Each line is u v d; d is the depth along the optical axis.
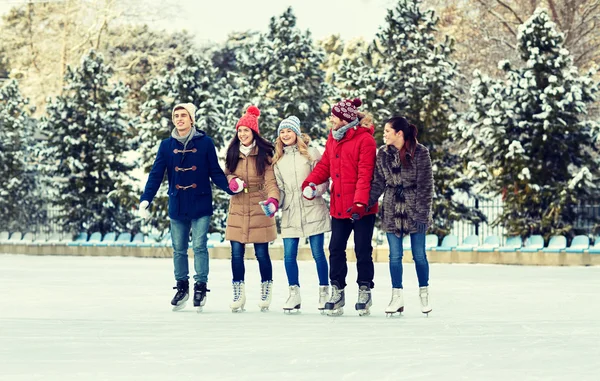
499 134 29.45
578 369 7.25
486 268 25.11
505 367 7.36
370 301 11.91
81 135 37.75
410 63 33.34
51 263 28.03
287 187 12.36
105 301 14.29
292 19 36.00
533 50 29.52
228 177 12.64
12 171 39.81
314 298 15.01
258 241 12.48
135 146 37.75
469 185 32.75
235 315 11.92
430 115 33.00
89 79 37.75
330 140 12.08
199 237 12.51
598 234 29.61
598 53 48.81
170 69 72.38
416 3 34.06
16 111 40.78
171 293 15.96
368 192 11.65
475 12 50.56
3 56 71.31
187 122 12.70
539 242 28.39
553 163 29.89
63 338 9.28
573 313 12.38
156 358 7.89
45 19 70.88
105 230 37.53
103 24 70.00
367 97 33.44
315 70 35.91
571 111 29.64
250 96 35.78
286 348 8.51
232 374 7.05
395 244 11.73
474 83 30.17
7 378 6.89
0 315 11.99
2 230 39.66
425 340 9.06
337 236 11.95
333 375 6.99
